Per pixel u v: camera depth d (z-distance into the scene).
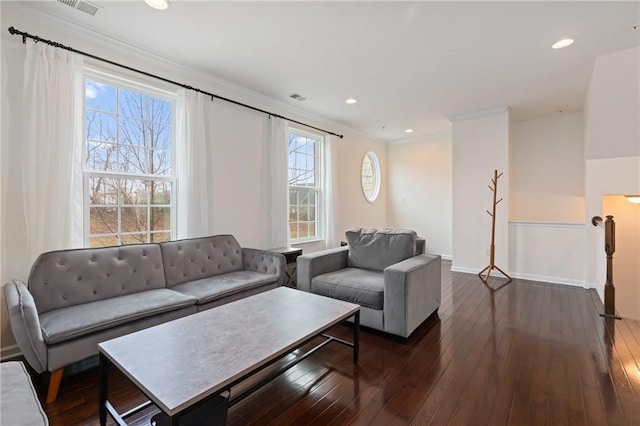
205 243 2.97
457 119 4.78
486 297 3.53
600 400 1.65
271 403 1.65
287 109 4.24
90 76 2.50
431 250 6.12
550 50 2.73
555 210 4.86
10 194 2.08
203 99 3.16
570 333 2.52
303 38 2.54
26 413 0.95
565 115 4.76
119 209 2.68
